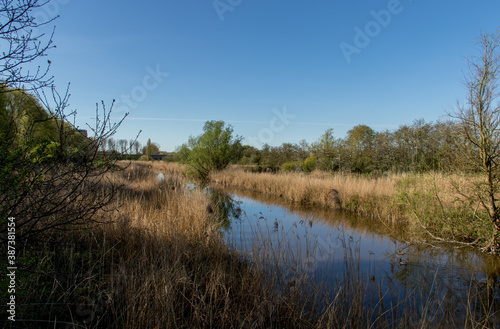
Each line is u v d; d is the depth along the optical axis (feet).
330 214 35.12
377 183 39.88
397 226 29.12
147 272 13.23
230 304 12.72
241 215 33.86
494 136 19.40
